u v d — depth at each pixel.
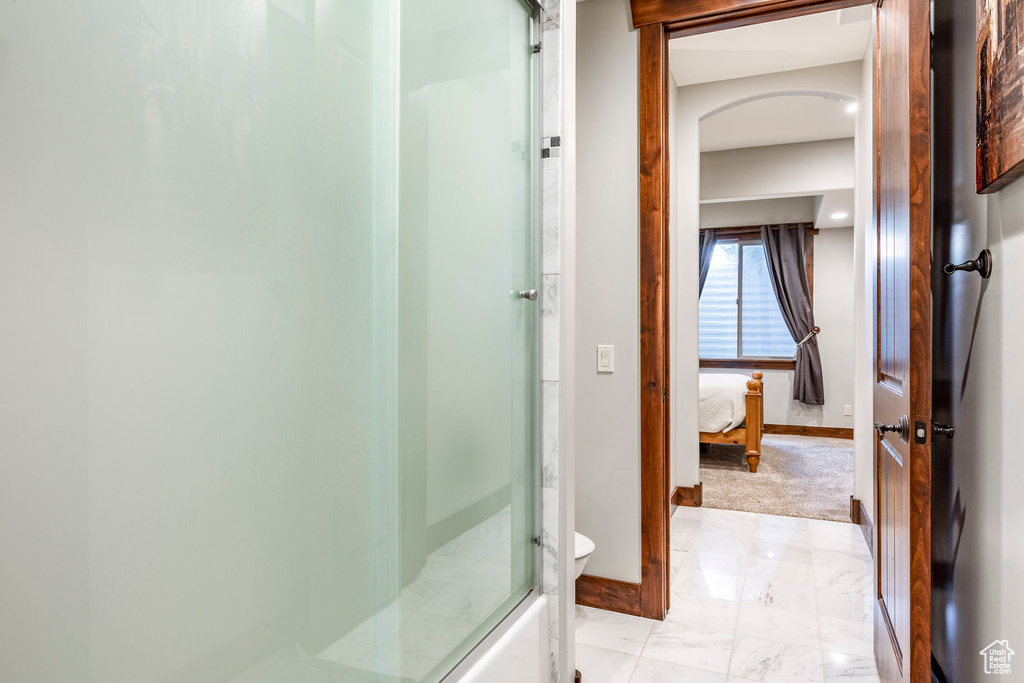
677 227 4.03
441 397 1.15
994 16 1.24
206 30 0.65
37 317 0.50
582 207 2.47
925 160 1.43
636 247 2.39
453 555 1.19
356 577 0.90
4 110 0.48
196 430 0.64
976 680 1.46
